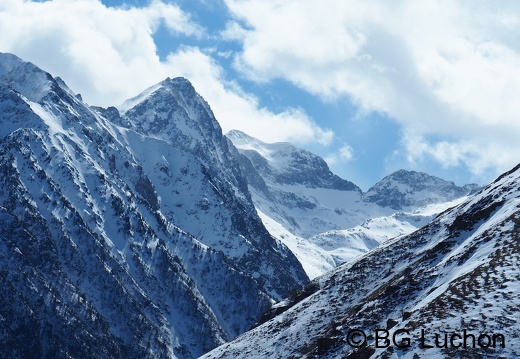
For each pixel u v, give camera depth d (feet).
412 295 516.73
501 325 349.61
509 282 385.50
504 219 515.91
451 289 393.09
